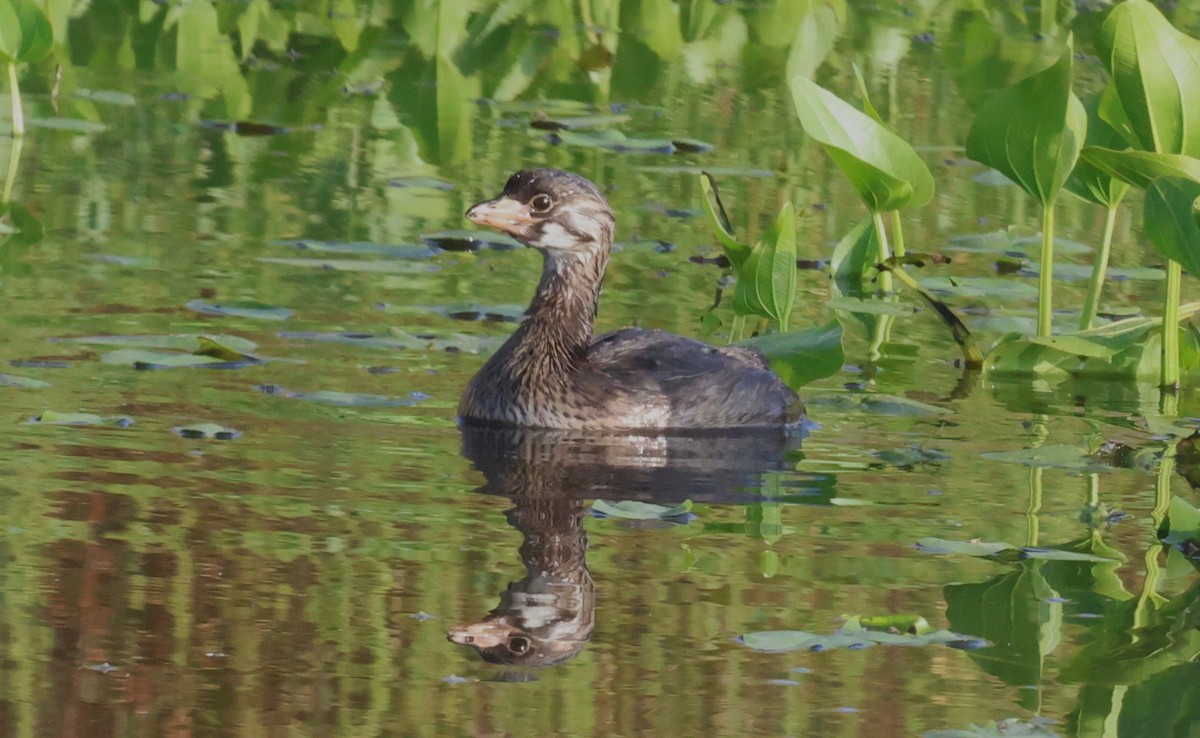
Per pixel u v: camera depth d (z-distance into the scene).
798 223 18.62
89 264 15.45
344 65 24.56
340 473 10.86
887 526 10.35
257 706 7.53
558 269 12.98
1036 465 11.77
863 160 14.46
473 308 14.92
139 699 7.55
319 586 8.91
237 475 10.70
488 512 10.28
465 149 20.69
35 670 7.80
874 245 16.91
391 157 20.17
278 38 25.84
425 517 10.12
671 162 20.81
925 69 26.16
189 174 18.86
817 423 12.79
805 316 15.61
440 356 13.80
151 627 8.32
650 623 8.62
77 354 13.07
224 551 9.35
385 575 9.09
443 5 26.27
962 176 21.02
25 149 19.36
